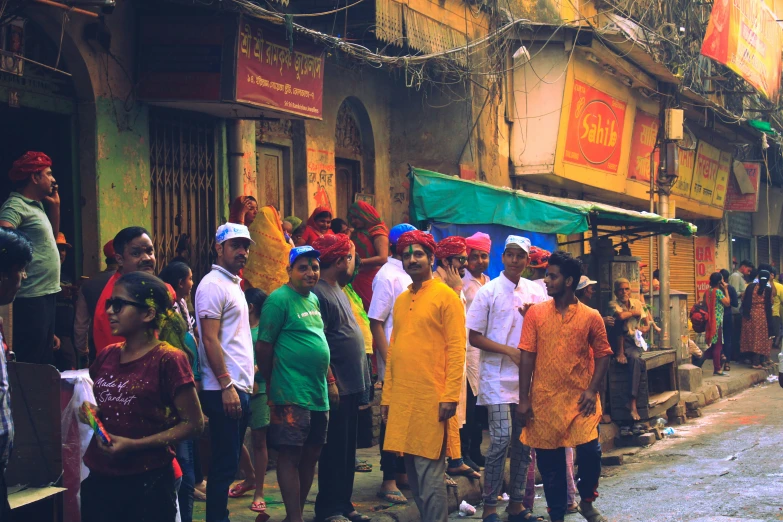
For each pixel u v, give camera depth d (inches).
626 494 287.4
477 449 302.4
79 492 179.5
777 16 1141.7
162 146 333.4
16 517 173.0
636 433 375.9
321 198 449.1
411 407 211.0
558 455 225.9
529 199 382.6
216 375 206.4
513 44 552.7
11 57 249.6
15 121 294.5
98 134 296.5
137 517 152.0
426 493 210.1
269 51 322.0
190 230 349.4
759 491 284.5
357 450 340.5
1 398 144.2
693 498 277.9
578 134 577.3
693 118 784.3
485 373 250.1
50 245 225.1
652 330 540.4
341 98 468.4
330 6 398.9
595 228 422.6
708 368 666.2
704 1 755.4
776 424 427.5
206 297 207.3
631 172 683.4
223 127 366.0
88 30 290.8
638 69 618.2
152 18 310.8
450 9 476.1
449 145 512.1
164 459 153.7
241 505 253.3
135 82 311.7
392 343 217.6
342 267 243.6
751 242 1109.7
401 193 520.7
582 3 663.1
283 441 217.3
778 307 719.7
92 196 296.0
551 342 225.9
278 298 220.2
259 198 414.3
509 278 253.3
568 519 255.8
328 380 230.2
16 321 219.5
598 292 414.0
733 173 959.6
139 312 152.8
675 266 866.8
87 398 181.6
